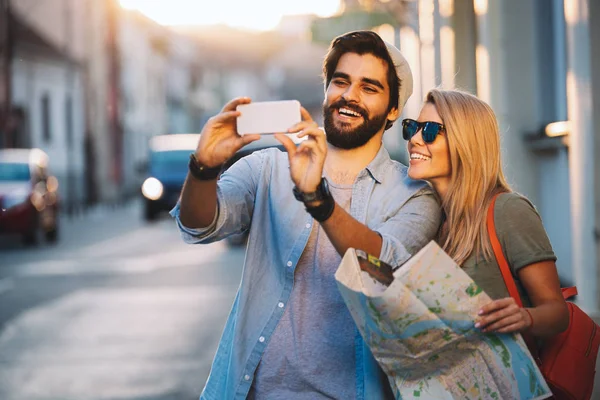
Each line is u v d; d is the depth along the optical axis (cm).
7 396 614
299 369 272
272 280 280
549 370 268
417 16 1543
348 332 272
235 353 277
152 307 962
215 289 1086
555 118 848
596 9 569
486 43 923
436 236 290
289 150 250
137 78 5384
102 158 4012
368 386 268
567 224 795
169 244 1738
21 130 3203
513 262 270
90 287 1130
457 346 248
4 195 1681
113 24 4456
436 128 285
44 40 3419
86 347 766
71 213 2880
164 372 671
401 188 288
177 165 2414
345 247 254
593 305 577
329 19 1560
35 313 943
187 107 7512
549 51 857
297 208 281
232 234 295
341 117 285
